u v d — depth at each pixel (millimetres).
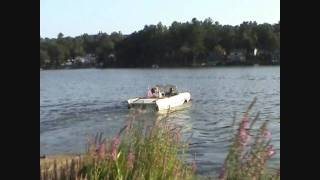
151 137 6969
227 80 102562
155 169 6453
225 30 166000
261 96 63094
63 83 111688
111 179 6398
